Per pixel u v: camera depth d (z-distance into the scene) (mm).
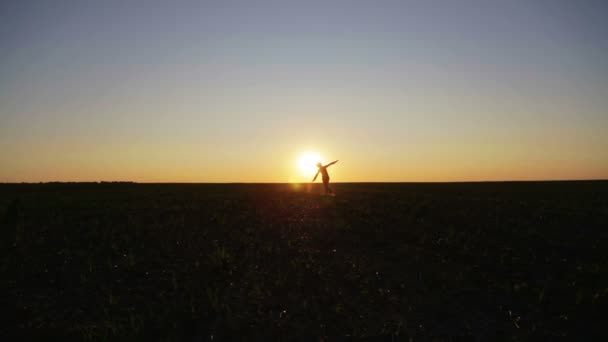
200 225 15828
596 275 10008
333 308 8586
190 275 10320
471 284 9766
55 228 14938
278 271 10562
